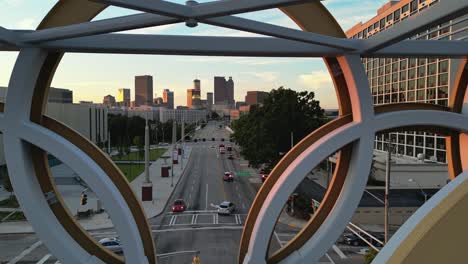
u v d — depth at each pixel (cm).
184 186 3869
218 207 2838
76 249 941
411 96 4547
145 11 693
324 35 890
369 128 981
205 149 7769
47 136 892
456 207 512
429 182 3338
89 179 896
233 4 685
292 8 958
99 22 793
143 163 5644
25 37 859
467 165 1077
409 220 538
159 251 1997
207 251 1998
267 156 3462
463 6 586
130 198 966
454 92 1080
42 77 945
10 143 893
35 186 942
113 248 2058
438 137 3966
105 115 7238
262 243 938
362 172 987
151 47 899
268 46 928
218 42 912
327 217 1028
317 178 4016
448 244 504
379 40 853
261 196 1008
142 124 8356
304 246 1009
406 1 4441
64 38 834
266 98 3672
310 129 3466
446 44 964
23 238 2217
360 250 2066
